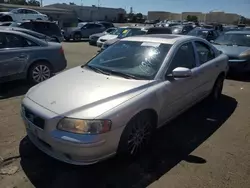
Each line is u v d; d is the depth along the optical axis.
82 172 3.15
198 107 5.44
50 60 6.93
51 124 2.86
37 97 3.28
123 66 3.94
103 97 3.08
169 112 3.88
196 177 3.10
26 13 24.89
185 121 4.71
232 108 5.45
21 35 6.49
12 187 2.87
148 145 3.76
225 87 7.25
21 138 3.91
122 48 4.33
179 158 3.49
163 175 3.13
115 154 3.07
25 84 6.81
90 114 2.84
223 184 2.99
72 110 2.89
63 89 3.34
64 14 47.09
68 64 10.30
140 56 4.01
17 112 4.93
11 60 6.22
